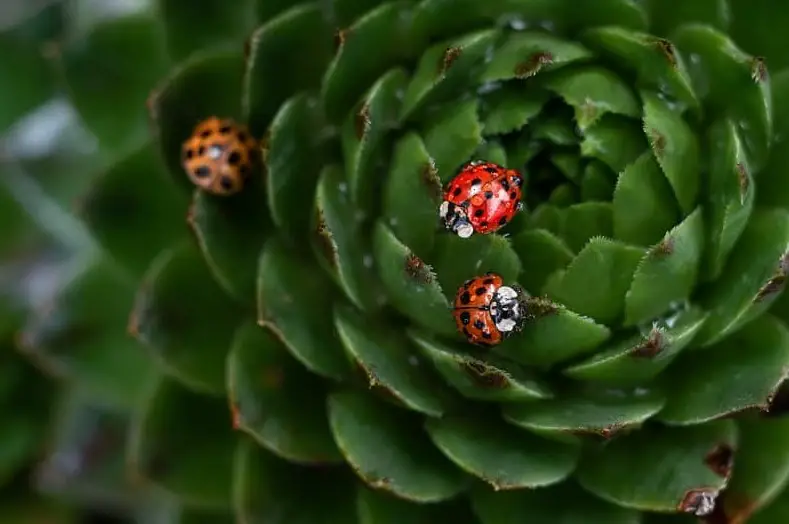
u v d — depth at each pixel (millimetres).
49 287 243
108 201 224
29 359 242
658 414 216
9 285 243
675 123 212
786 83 218
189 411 224
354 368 215
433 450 217
